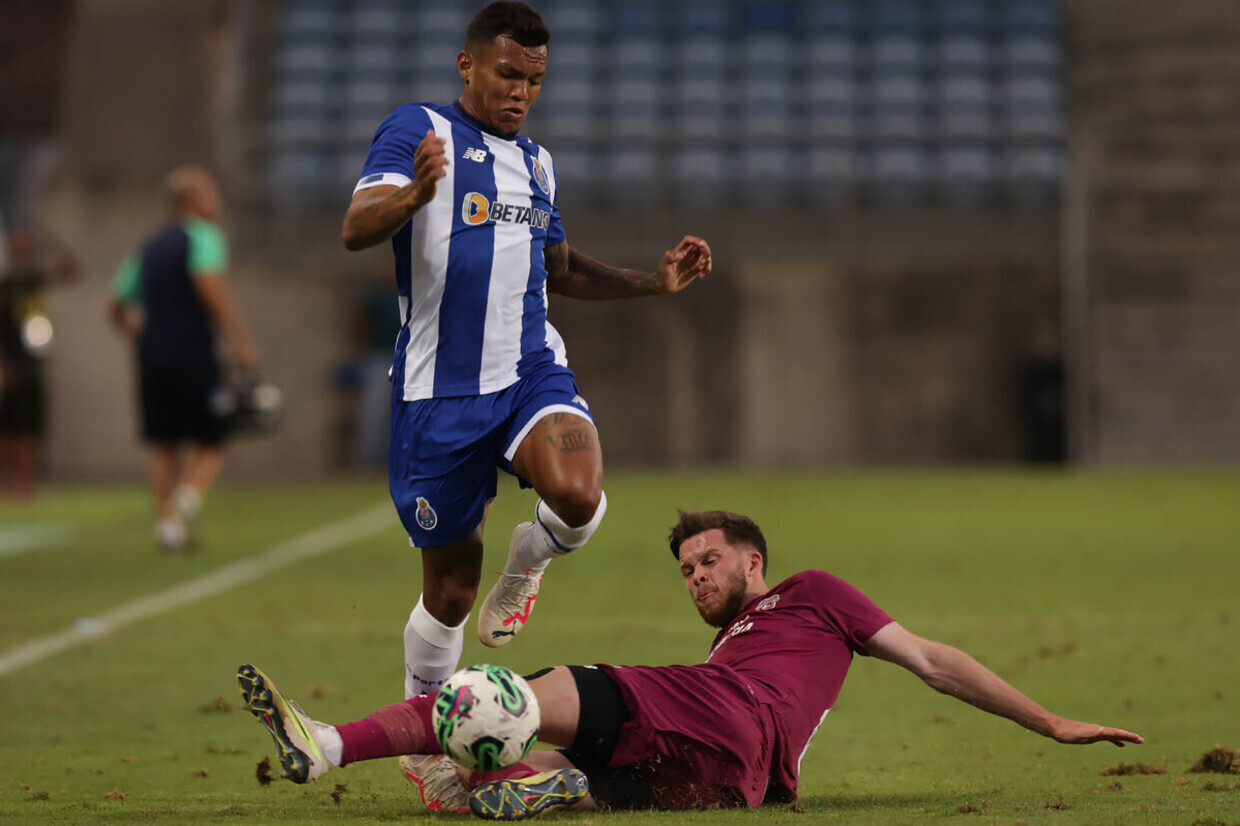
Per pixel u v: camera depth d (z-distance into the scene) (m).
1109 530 40.56
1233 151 66.75
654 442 69.94
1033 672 20.86
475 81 14.74
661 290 16.11
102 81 71.25
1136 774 14.55
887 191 74.06
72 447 68.38
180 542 37.69
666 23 80.75
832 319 69.56
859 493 51.84
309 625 26.14
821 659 13.16
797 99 78.69
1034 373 68.19
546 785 11.91
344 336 69.75
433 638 14.84
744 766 12.34
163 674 21.50
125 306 38.53
